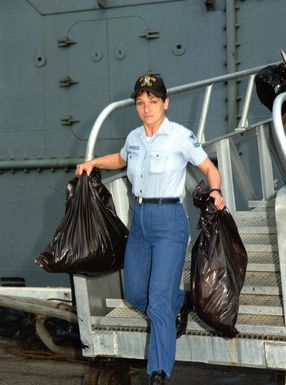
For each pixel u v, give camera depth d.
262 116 7.68
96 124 4.56
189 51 7.81
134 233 4.25
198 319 4.33
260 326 4.11
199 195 4.15
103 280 4.64
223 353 4.17
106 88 8.14
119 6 8.03
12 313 7.59
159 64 7.93
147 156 4.15
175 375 6.07
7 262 8.52
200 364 6.37
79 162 8.17
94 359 4.70
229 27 7.54
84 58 8.20
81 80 8.23
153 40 7.93
